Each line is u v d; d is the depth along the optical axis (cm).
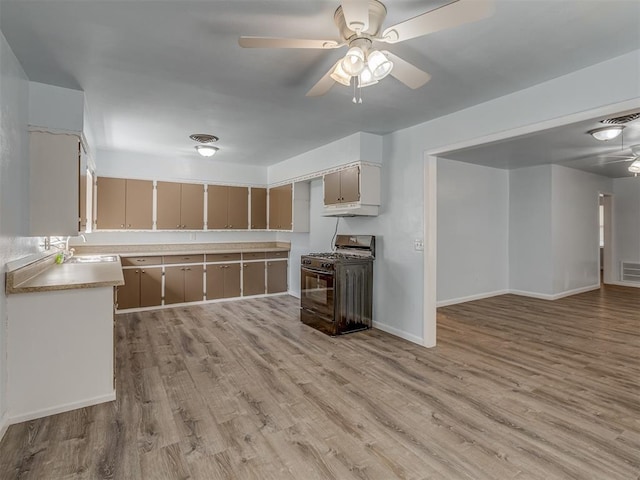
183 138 443
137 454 196
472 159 576
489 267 647
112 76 264
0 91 206
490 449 202
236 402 255
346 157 432
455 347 373
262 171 651
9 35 208
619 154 530
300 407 249
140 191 539
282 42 175
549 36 207
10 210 226
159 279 534
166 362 328
